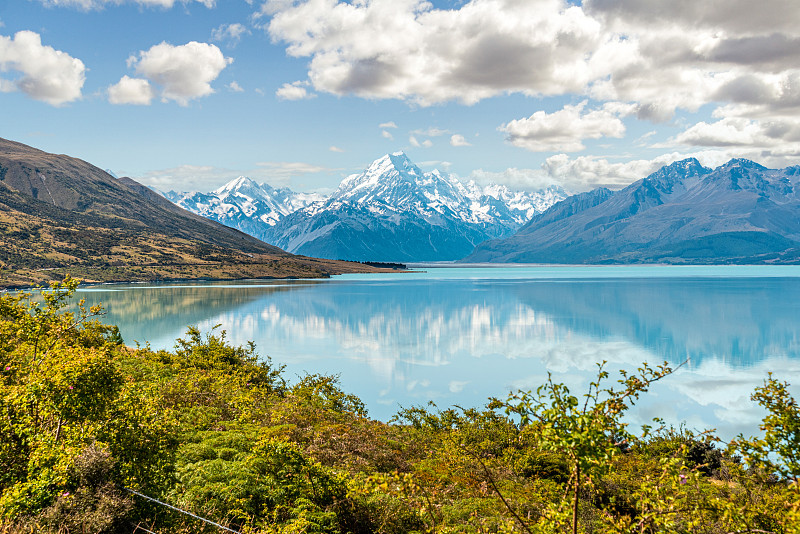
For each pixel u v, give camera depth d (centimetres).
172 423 1627
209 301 19625
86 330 3653
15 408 1294
